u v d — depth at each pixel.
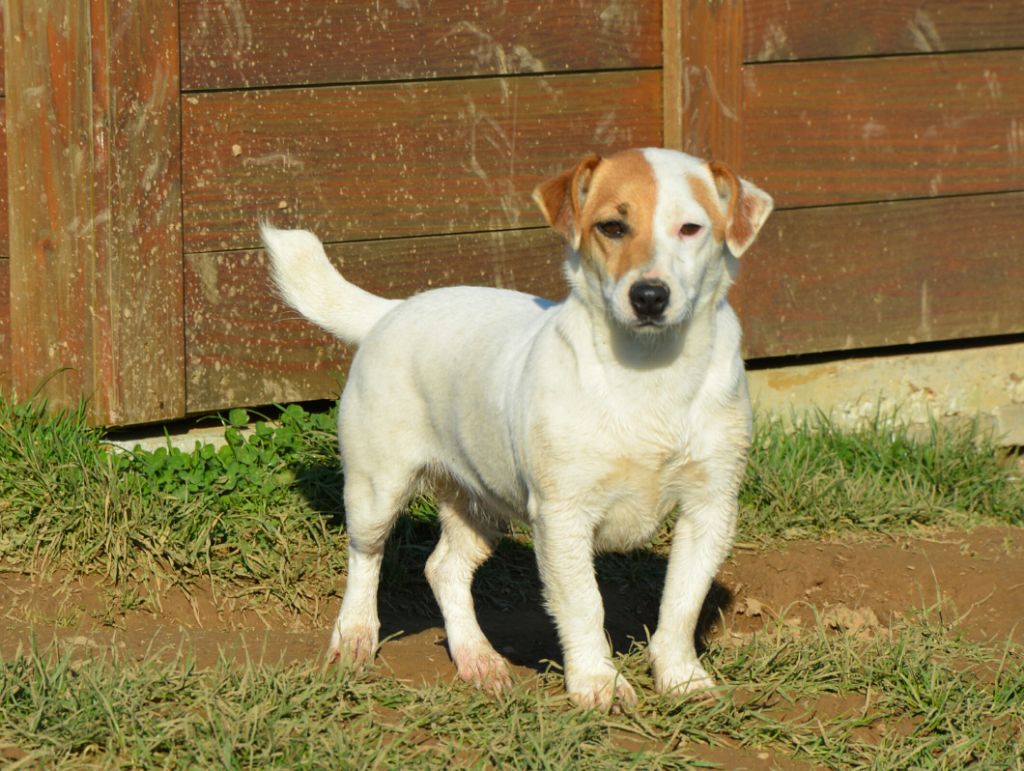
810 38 10.07
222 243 8.77
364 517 7.33
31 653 6.31
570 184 6.31
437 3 9.09
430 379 7.07
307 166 8.92
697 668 6.66
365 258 9.17
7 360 8.56
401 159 9.17
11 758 5.46
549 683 6.66
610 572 8.70
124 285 8.47
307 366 9.17
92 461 8.24
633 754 5.86
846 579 8.59
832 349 10.57
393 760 5.64
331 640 7.22
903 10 10.34
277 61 8.73
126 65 8.28
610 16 9.59
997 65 10.72
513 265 9.60
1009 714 6.59
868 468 9.96
